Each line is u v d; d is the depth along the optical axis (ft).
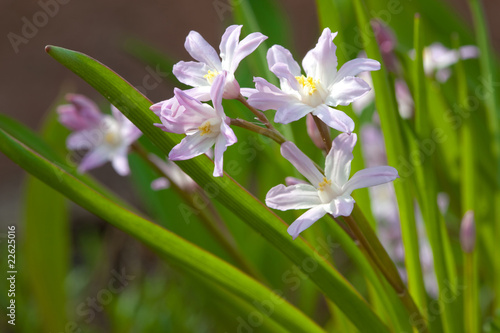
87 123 1.71
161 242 1.49
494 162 1.82
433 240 1.56
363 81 1.36
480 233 1.78
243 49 1.38
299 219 1.36
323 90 1.38
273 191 1.38
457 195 1.83
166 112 1.36
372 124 1.86
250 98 1.36
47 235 1.97
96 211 1.47
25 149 1.45
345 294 1.47
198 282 1.67
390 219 1.83
